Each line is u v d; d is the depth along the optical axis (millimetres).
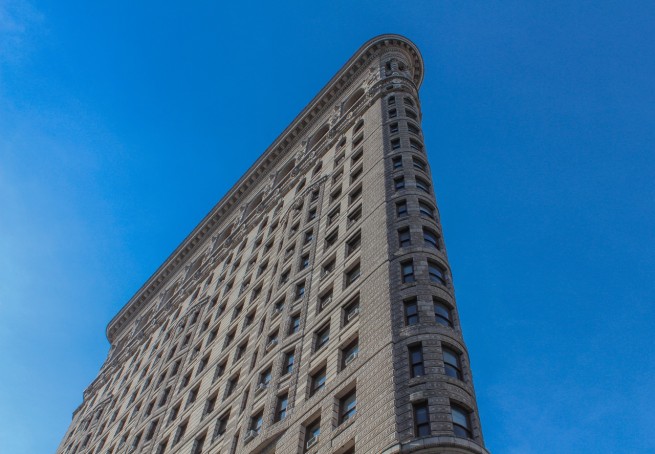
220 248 81312
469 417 28500
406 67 73125
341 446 29531
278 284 51531
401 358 30688
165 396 59344
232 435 41094
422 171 48906
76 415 84938
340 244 45906
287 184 70562
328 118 75688
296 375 38250
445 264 38062
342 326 37562
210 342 59500
